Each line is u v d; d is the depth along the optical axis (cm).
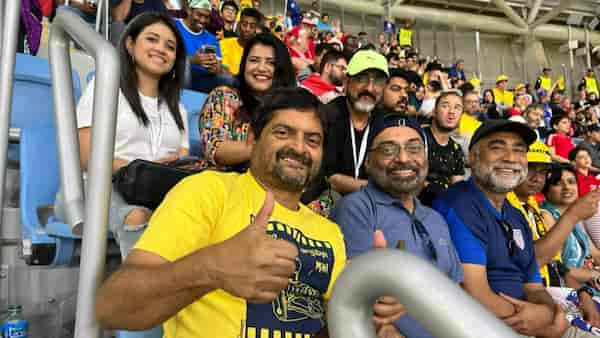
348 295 52
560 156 623
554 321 207
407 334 165
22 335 158
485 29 1445
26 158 178
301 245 126
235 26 558
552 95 1029
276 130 132
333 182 241
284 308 118
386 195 192
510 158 217
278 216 129
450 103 299
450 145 310
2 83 116
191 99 273
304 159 131
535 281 222
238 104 210
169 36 197
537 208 329
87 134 170
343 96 264
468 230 204
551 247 242
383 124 197
